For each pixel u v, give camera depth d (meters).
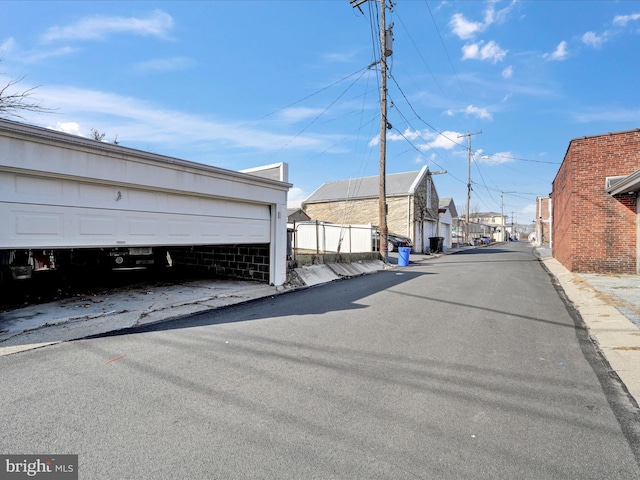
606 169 11.23
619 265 11.10
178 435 2.43
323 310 6.31
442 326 5.35
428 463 2.19
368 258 14.23
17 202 4.64
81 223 5.29
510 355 4.14
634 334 4.89
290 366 3.69
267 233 8.60
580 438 2.49
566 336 4.93
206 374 3.45
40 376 3.35
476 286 9.26
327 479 2.02
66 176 4.98
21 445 2.30
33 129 4.56
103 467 2.10
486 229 60.22
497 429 2.58
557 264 15.33
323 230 16.92
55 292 7.14
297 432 2.50
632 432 2.57
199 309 6.25
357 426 2.59
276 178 9.12
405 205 23.78
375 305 6.79
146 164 5.94
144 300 6.56
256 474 2.06
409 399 3.01
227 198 7.47
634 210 10.94
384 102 15.66
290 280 9.11
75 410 2.73
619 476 2.11
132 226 5.95
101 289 7.62
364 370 3.62
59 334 4.63
